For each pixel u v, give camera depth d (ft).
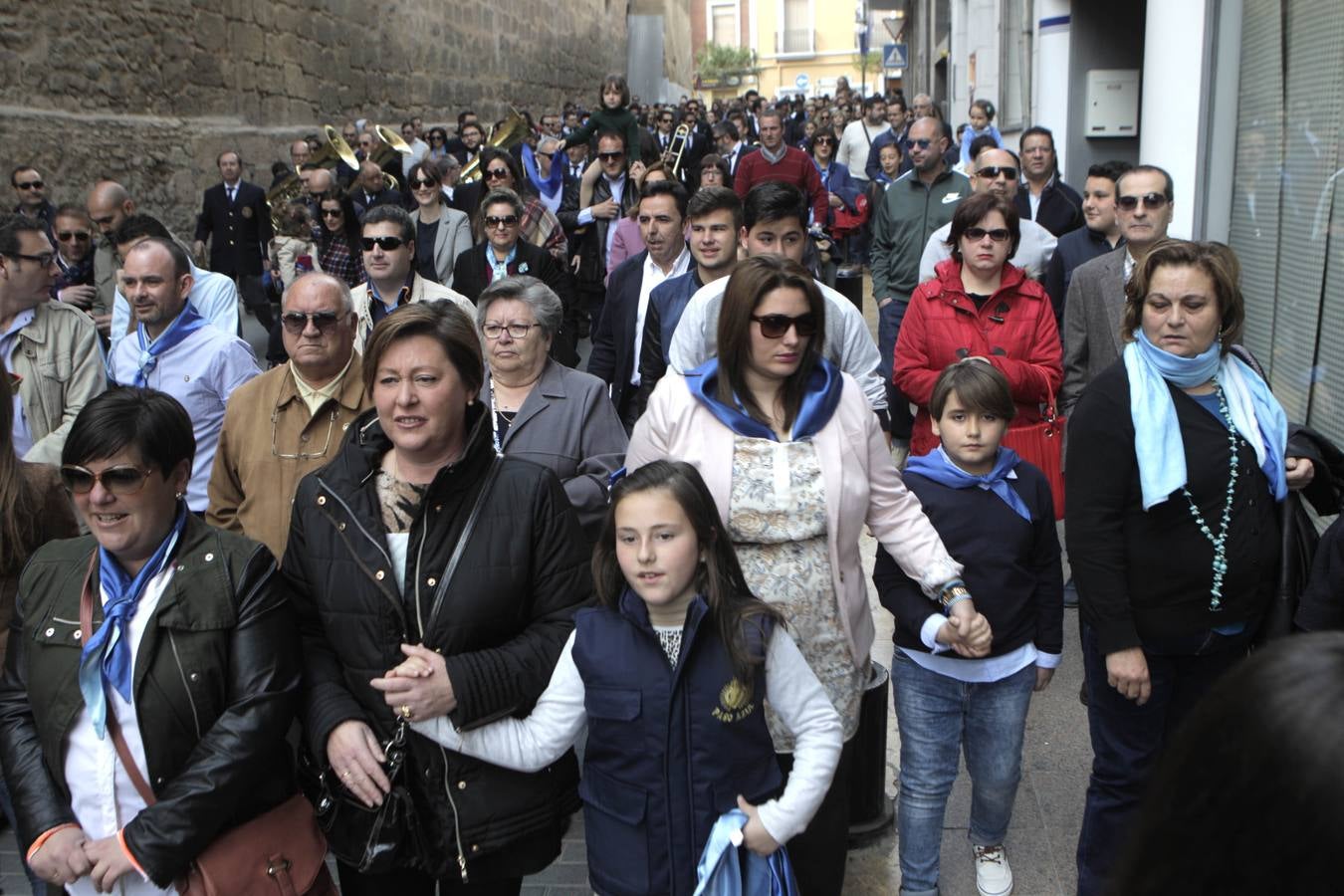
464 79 85.51
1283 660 2.92
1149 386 9.77
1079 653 16.70
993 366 10.64
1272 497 10.00
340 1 64.54
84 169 41.78
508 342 13.29
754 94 103.40
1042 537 10.91
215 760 7.98
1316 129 17.08
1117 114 35.27
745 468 9.66
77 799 8.19
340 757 8.41
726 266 15.37
